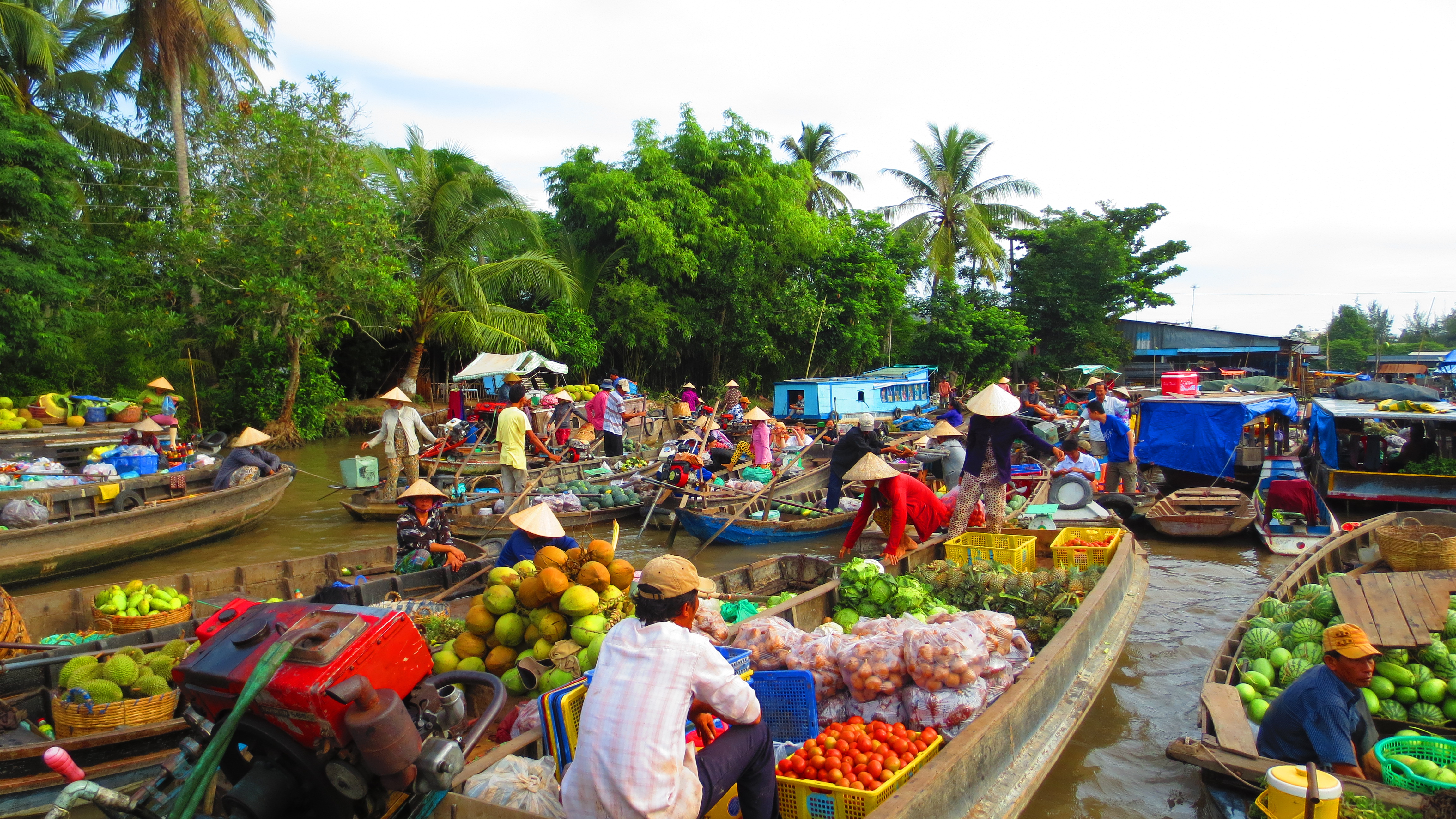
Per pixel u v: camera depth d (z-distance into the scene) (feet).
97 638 19.83
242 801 9.55
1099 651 19.98
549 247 92.89
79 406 47.62
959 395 105.81
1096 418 42.65
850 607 21.44
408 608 22.07
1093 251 134.00
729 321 100.27
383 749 9.42
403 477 50.85
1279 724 14.55
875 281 107.65
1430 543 21.45
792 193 99.60
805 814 12.23
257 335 63.41
